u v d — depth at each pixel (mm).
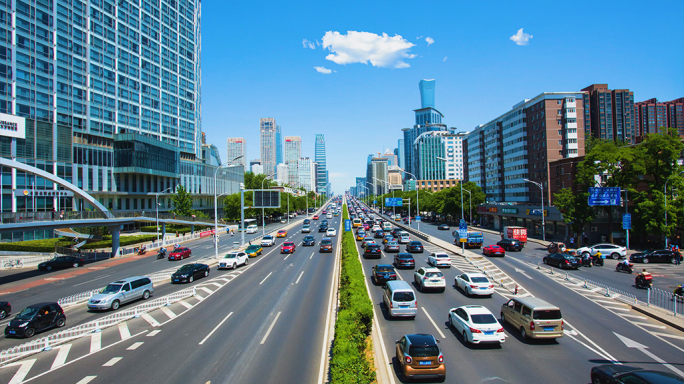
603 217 50938
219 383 13016
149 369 14297
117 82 80688
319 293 26188
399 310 19719
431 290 26438
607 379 11539
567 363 14539
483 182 122688
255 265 39188
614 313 21234
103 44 77312
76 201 68438
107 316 21531
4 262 42062
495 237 65750
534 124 90250
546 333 16328
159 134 94500
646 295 24688
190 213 76500
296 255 45906
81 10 72312
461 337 17406
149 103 90875
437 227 85875
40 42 64188
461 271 33875
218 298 25359
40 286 32062
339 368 11234
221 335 18016
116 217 48719
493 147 112812
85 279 34500
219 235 76688
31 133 60531
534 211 62719
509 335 17844
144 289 25688
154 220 57219
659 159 44656
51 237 62844
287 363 14633
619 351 15742
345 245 41000
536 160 89375
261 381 13094
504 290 26656
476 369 14000
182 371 14062
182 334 18281
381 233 64375
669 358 14984
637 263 38094
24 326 18266
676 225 43438
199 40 116938
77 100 70688
